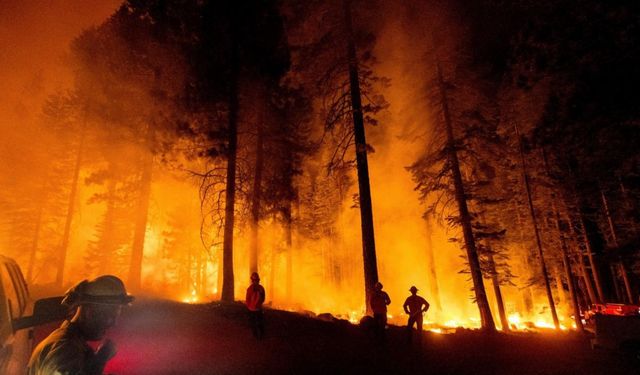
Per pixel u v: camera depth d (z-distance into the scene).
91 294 2.07
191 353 8.72
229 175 17.58
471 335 16.92
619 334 13.38
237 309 14.15
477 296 19.52
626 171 31.19
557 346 15.55
